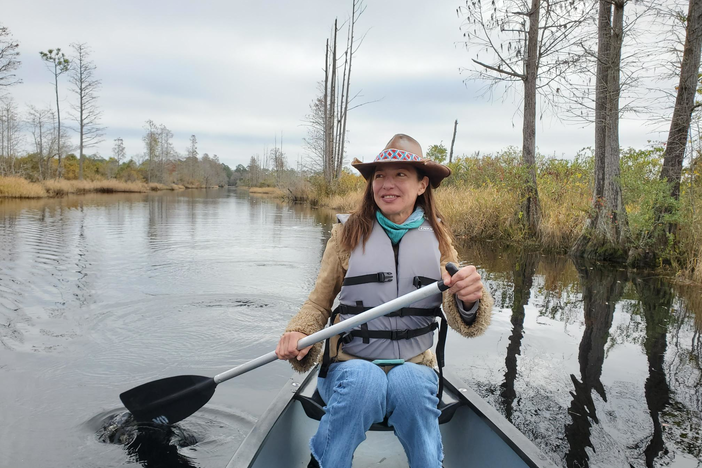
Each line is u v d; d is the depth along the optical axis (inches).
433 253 76.5
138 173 2461.9
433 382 71.2
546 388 121.4
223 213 732.7
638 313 188.5
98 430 101.0
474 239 401.1
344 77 968.9
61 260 285.4
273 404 80.3
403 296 67.6
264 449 71.1
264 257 313.0
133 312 182.4
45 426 102.0
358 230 76.2
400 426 68.9
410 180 75.3
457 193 499.8
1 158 1446.9
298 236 436.8
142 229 466.9
